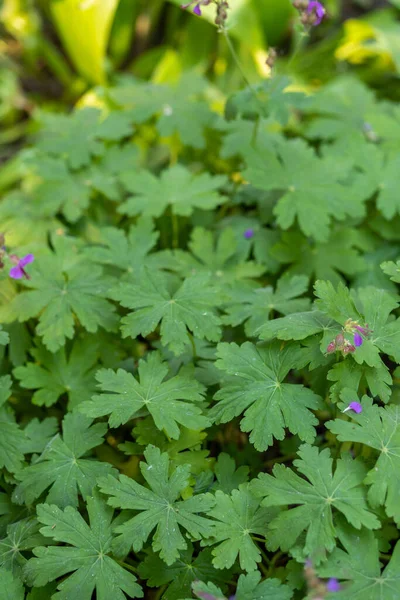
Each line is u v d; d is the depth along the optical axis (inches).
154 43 70.9
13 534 41.6
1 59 69.2
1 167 62.6
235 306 45.4
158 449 41.1
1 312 45.2
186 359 45.2
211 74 66.4
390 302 42.0
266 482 39.9
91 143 52.9
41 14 71.1
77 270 46.1
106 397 41.7
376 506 39.1
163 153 57.1
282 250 49.3
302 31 47.6
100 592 39.4
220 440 45.3
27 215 51.4
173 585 40.4
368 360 40.7
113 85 67.7
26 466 43.2
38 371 44.8
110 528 40.4
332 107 54.9
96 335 45.8
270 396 41.3
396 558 39.0
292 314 42.7
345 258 48.9
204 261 48.0
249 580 39.1
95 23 59.7
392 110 55.8
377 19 64.4
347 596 38.4
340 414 42.8
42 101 69.7
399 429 40.3
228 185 53.2
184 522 40.0
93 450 44.6
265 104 48.3
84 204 51.4
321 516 39.2
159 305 43.1
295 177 49.1
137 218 51.2
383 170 50.3
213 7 58.2
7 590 39.7
